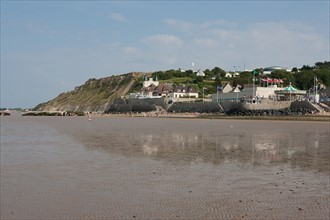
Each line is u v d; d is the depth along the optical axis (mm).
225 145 34812
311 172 20625
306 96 132500
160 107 172625
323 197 15234
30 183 17906
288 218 12570
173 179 18859
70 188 16891
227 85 165875
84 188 16891
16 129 64000
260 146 33781
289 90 134125
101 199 15039
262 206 13977
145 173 20453
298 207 13828
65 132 54781
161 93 195125
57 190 16516
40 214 13055
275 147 32938
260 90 133500
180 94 183125
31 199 15000
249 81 184000
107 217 12750
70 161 24734
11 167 22391
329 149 31250
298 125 71062
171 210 13531
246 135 46844
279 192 16094
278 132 52250
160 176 19625
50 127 70875
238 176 19594
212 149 31578
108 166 22734
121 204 14312
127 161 24719
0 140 41094
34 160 25203
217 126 69750
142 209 13648
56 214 13062
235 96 143625
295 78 192875
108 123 89562
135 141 39125
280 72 197750
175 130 58000
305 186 17203
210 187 17094
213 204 14281
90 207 13906
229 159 25625
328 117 95438
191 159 25625
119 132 53969
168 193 16000
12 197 15289
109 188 16906
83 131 57000
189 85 194250
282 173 20375
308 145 34531
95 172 20750
